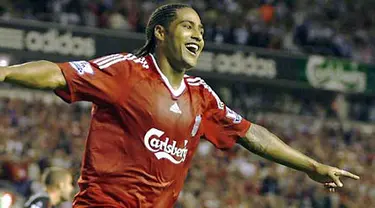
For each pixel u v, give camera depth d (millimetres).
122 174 10891
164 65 11125
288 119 51750
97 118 10953
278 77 49719
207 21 50062
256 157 43406
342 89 51156
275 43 51281
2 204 15055
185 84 11328
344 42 54656
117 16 47625
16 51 42562
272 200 40594
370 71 51781
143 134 10875
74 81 10562
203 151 41812
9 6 45469
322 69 50781
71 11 46688
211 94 11711
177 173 11234
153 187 11008
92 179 10930
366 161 48156
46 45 43188
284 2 54781
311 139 49062
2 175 34719
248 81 49094
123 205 10922
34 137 38469
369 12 57781
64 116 41344
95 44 44250
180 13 11117
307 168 12273
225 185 39906
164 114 10953
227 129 12000
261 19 52469
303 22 54094
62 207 21359
